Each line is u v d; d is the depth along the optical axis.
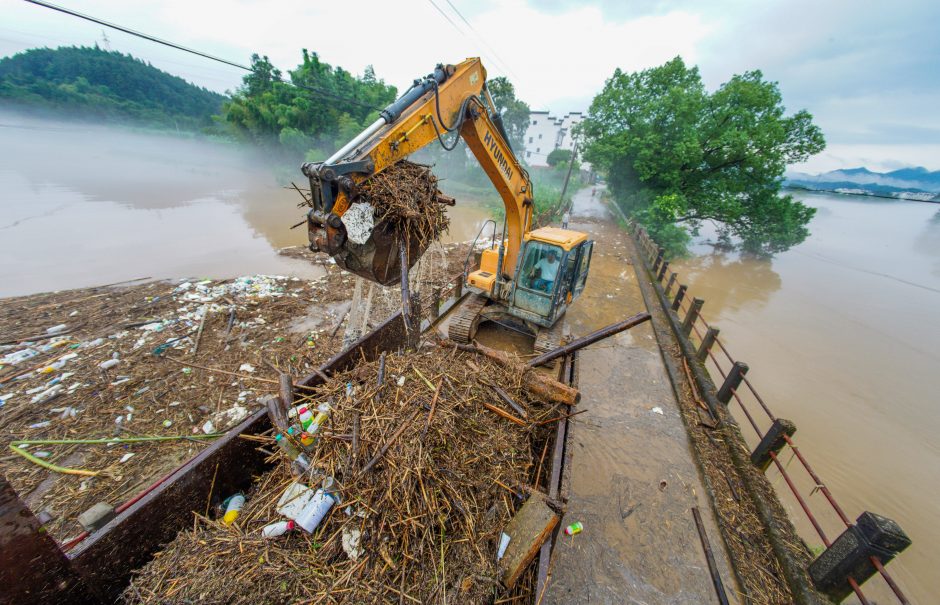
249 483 2.76
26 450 4.41
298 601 1.90
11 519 1.54
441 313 6.91
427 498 2.23
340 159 2.85
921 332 11.47
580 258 6.19
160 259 12.11
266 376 5.92
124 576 2.05
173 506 2.25
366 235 2.81
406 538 2.12
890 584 2.57
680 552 3.49
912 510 5.43
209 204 21.86
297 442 2.61
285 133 32.47
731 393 5.23
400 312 4.57
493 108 4.57
